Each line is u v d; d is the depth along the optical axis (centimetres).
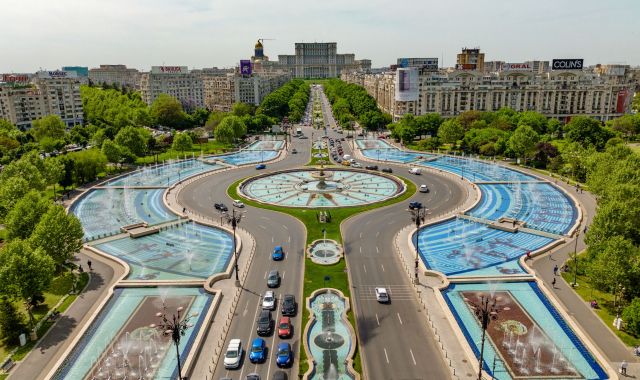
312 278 11300
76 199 18400
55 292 10788
